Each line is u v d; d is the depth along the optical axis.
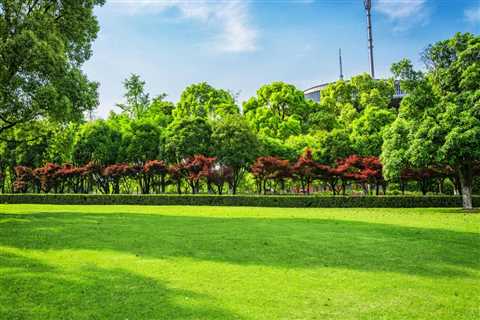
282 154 37.22
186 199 29.31
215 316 5.16
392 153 22.12
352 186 42.62
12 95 17.28
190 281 6.86
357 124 37.56
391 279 7.02
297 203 26.83
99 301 5.78
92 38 21.80
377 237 11.56
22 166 40.78
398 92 55.34
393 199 25.31
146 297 5.96
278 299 5.88
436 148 19.69
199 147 36.84
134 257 8.85
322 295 6.08
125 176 40.06
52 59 16.44
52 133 23.03
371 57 62.81
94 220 16.53
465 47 20.84
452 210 21.44
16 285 6.58
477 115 19.22
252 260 8.55
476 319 5.09
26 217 17.80
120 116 49.72
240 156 35.34
